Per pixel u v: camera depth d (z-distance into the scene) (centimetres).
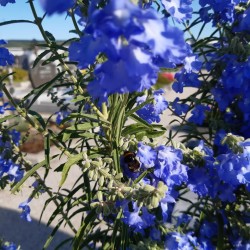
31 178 66
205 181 19
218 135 21
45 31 18
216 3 19
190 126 22
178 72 20
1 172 22
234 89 20
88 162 15
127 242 19
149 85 9
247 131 21
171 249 20
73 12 16
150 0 12
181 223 24
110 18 8
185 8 15
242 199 23
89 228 21
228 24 21
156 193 13
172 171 17
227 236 23
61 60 18
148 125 17
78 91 18
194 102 22
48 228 53
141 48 8
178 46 8
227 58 20
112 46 8
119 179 15
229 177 17
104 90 9
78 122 21
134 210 16
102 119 17
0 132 22
